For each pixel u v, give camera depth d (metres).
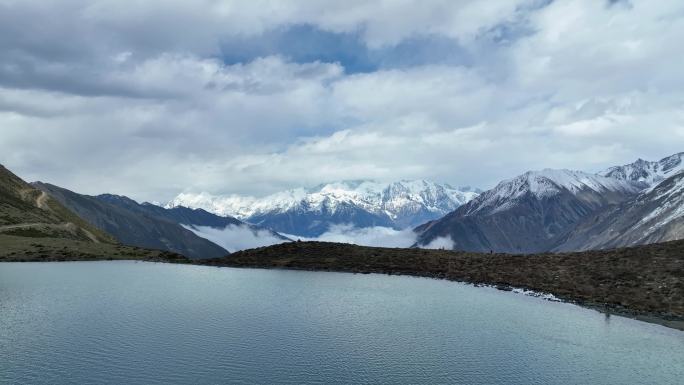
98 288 71.69
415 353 44.94
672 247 82.38
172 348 44.88
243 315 56.81
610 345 48.16
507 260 91.94
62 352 43.31
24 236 138.75
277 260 98.00
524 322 55.78
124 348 44.66
